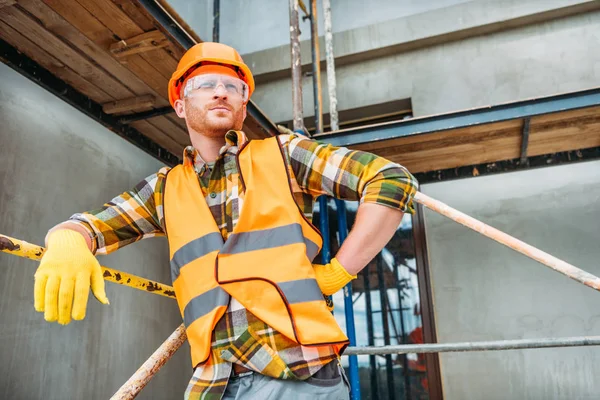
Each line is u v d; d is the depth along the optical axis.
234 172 1.17
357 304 4.67
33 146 3.31
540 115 2.96
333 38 5.09
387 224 1.02
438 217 4.46
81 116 3.82
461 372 4.02
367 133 3.25
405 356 4.40
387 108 5.00
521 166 4.06
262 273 1.02
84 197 3.72
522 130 3.29
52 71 3.00
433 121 3.15
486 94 4.55
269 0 5.68
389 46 4.88
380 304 4.60
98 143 3.97
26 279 3.10
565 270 2.06
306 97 5.14
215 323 1.01
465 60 4.72
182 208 1.17
